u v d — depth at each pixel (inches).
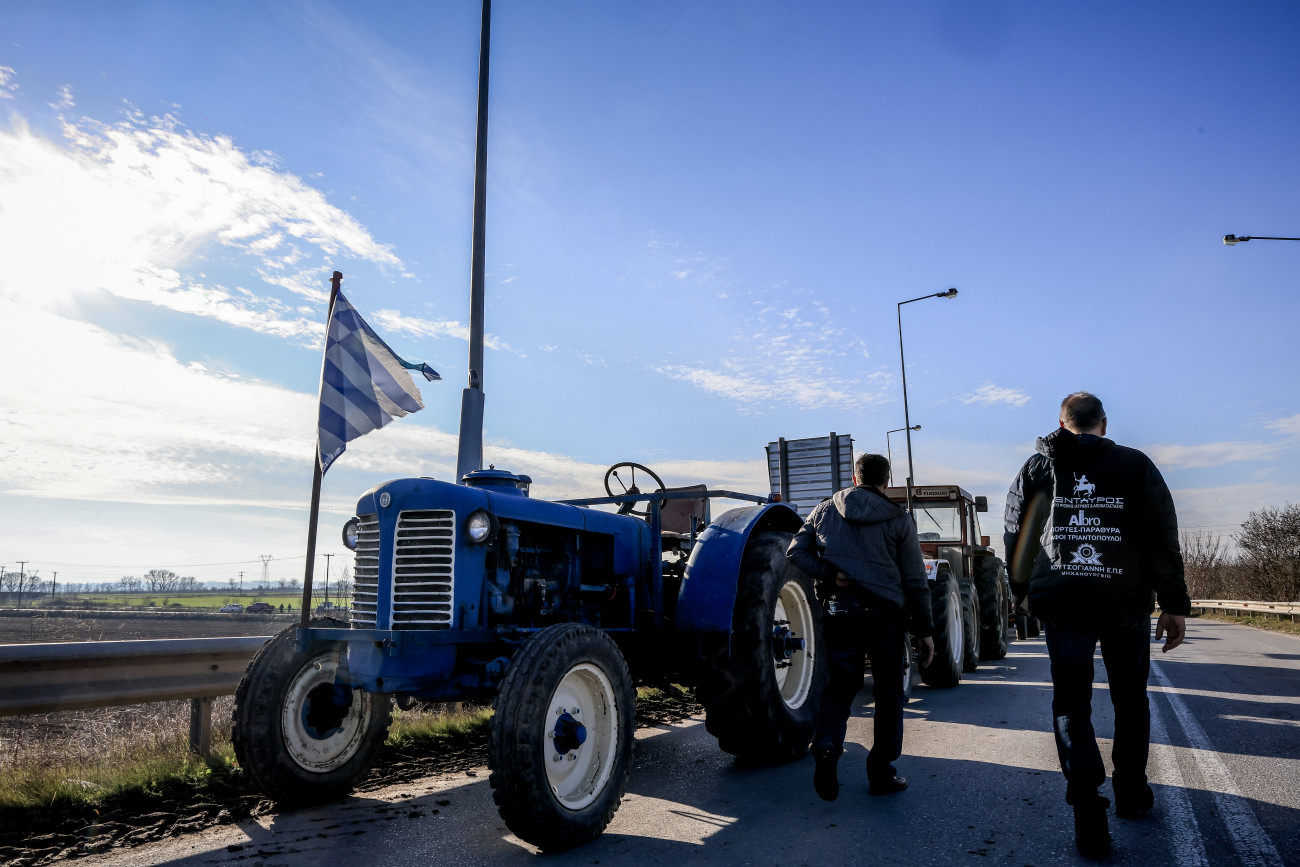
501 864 124.3
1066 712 124.1
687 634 182.9
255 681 155.5
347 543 168.1
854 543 151.7
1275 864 114.0
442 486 153.6
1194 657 414.6
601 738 144.7
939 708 259.1
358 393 189.2
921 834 132.2
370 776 182.4
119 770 168.6
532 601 167.3
